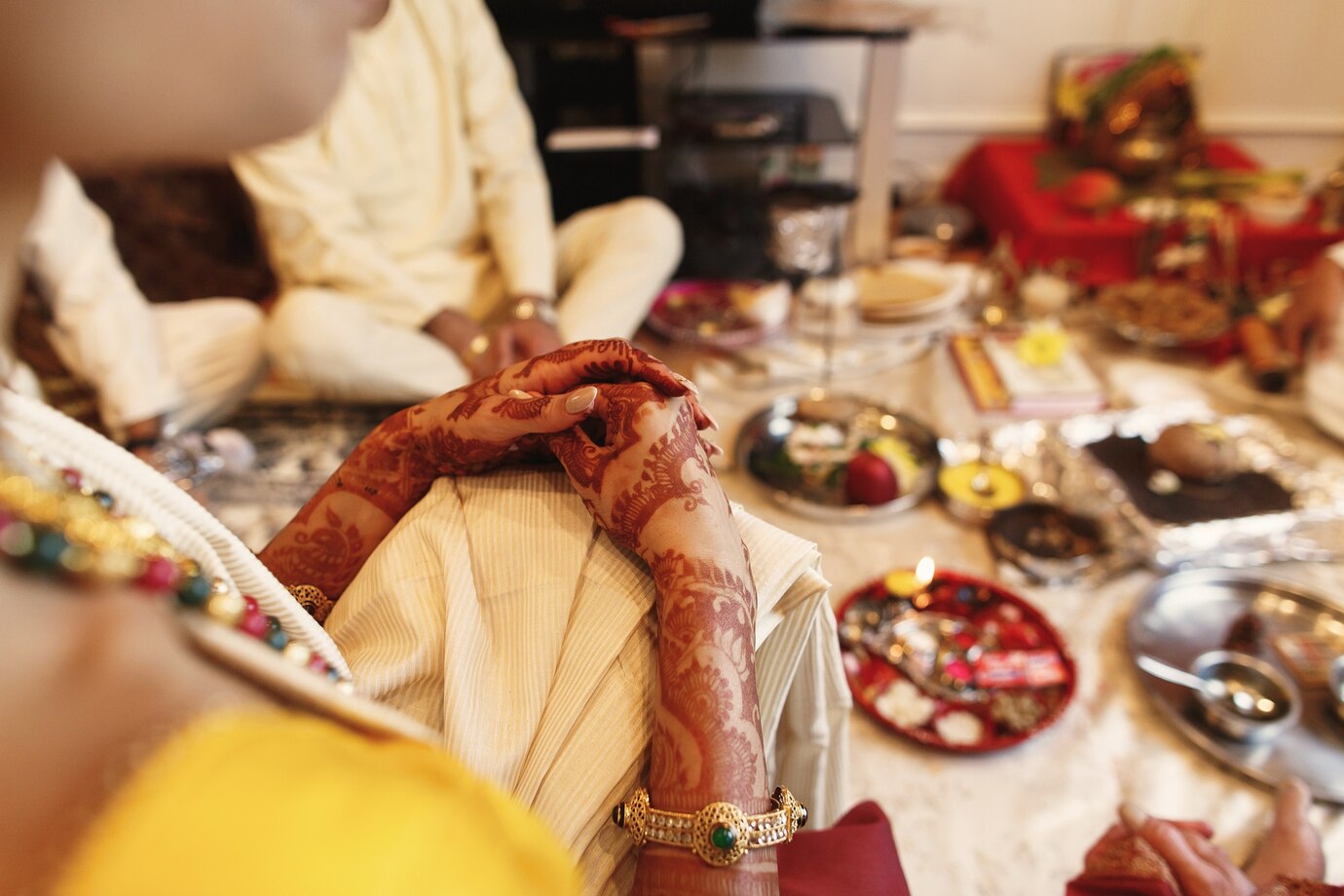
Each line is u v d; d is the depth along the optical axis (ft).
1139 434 5.86
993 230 9.14
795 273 8.08
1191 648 4.60
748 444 6.13
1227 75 9.21
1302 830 3.44
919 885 3.70
